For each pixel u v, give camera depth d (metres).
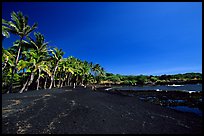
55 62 52.44
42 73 49.56
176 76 116.88
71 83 87.06
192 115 12.76
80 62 81.50
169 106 17.47
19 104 16.94
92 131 8.93
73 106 16.06
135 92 38.47
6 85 42.38
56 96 24.78
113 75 141.00
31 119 11.16
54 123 10.30
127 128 9.41
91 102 19.11
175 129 9.24
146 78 121.50
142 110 14.72
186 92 32.34
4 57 31.84
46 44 38.81
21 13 30.33
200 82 88.06
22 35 31.55
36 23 31.72
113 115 12.53
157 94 31.80
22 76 45.44
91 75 106.44
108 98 23.80
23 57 40.28
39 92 31.83
